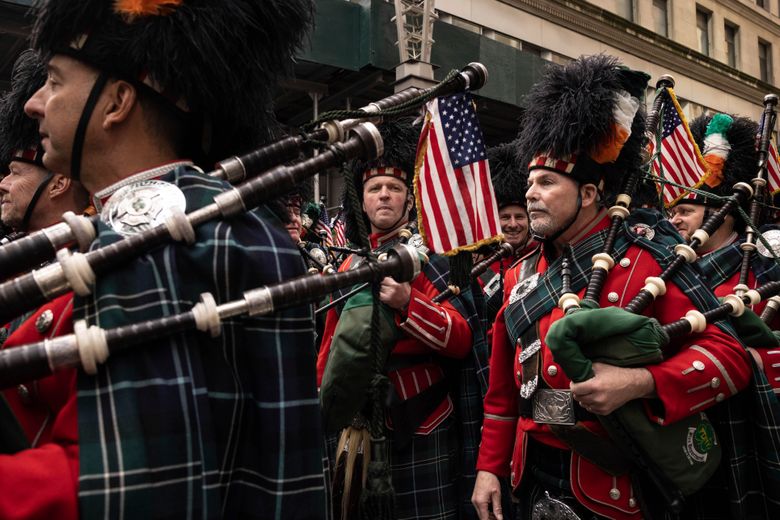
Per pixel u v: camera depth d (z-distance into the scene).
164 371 0.72
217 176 0.93
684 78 14.51
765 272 2.20
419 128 2.53
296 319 0.86
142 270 0.75
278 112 10.32
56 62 0.88
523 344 1.66
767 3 17.58
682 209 2.54
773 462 1.53
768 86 16.67
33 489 0.65
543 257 1.81
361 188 2.67
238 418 0.80
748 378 1.50
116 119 0.87
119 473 0.68
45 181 1.44
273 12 0.97
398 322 1.93
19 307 0.72
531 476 1.69
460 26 10.40
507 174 3.19
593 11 12.38
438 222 1.58
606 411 1.32
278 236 0.88
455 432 2.17
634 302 1.45
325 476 0.95
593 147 1.63
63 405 0.76
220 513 0.74
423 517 2.02
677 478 1.40
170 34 0.87
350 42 8.63
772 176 2.62
